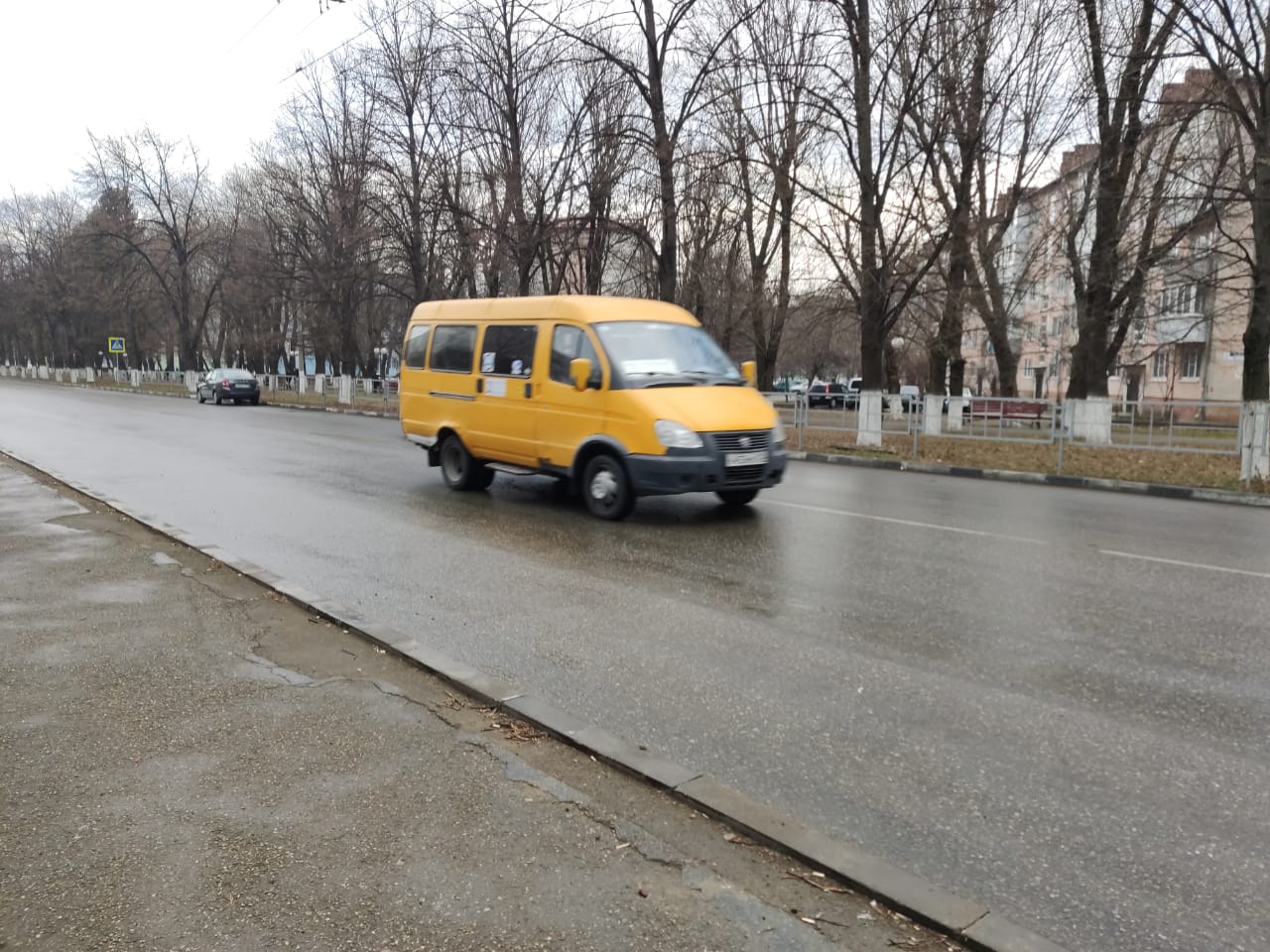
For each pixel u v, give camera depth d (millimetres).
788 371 64062
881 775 3441
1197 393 39594
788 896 2629
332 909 2518
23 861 2744
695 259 27672
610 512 8945
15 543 7281
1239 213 20141
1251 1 13531
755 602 5918
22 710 3914
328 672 4445
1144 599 6090
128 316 61094
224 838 2883
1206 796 3303
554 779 3334
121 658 4586
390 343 52656
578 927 2447
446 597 5988
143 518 8383
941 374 27688
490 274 26375
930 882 2717
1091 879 2762
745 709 4086
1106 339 21062
